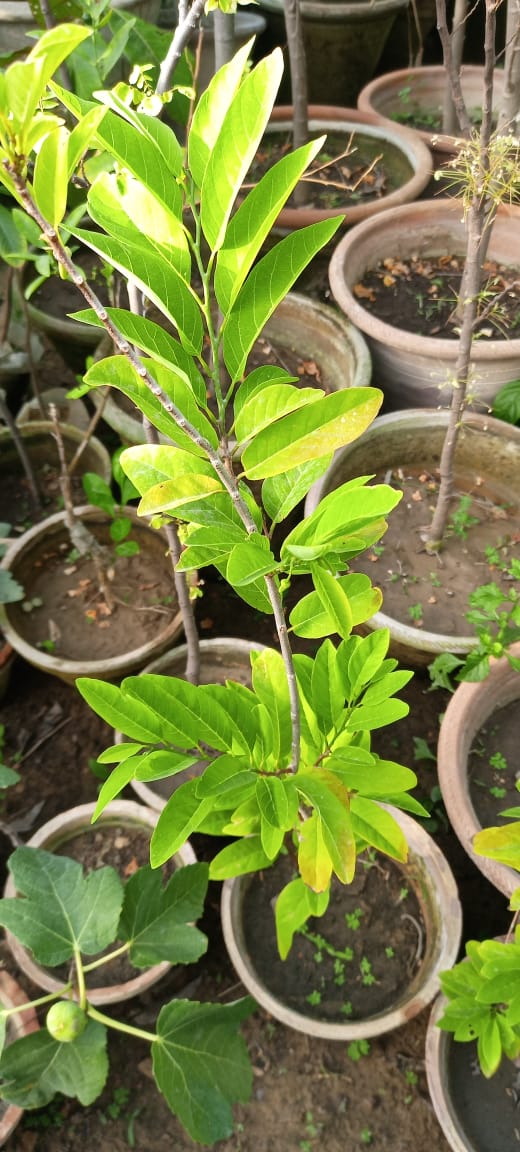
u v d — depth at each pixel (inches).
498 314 55.7
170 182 17.1
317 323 59.4
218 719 24.6
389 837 29.9
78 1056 33.3
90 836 42.8
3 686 50.6
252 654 29.6
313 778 25.2
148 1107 39.1
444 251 64.4
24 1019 37.2
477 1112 36.2
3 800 47.8
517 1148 35.2
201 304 17.3
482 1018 30.1
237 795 26.1
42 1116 38.7
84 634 49.9
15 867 36.0
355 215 62.9
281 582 22.1
